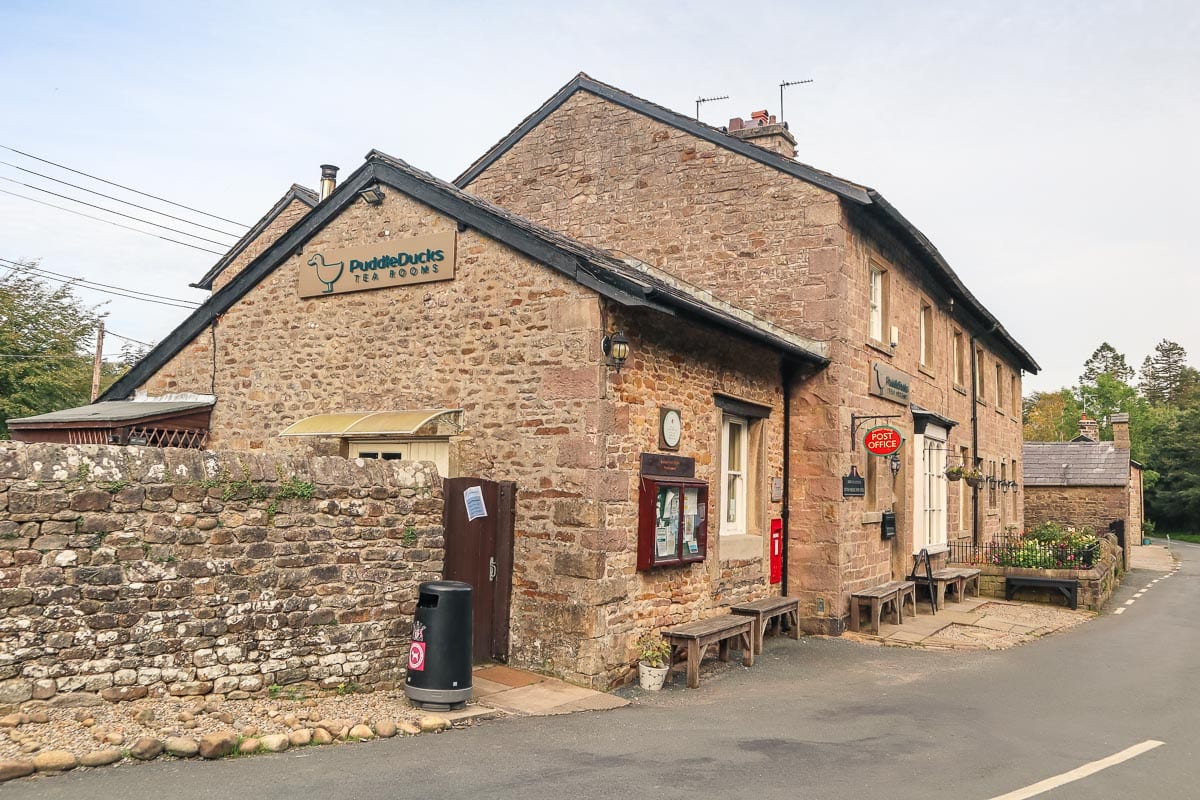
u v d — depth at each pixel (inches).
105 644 230.5
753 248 513.3
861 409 518.9
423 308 388.8
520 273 359.6
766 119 569.0
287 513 273.4
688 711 306.3
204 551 252.5
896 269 591.5
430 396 381.4
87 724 218.5
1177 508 2132.1
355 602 290.4
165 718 230.8
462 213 376.5
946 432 706.2
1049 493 1312.7
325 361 418.6
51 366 1013.8
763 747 259.4
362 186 411.5
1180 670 406.0
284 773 207.8
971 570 647.8
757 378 461.4
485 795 201.2
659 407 370.3
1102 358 3464.6
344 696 281.9
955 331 774.5
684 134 542.9
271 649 266.5
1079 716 314.5
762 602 440.5
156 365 480.4
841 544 481.4
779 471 486.3
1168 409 2824.8
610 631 335.9
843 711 312.7
